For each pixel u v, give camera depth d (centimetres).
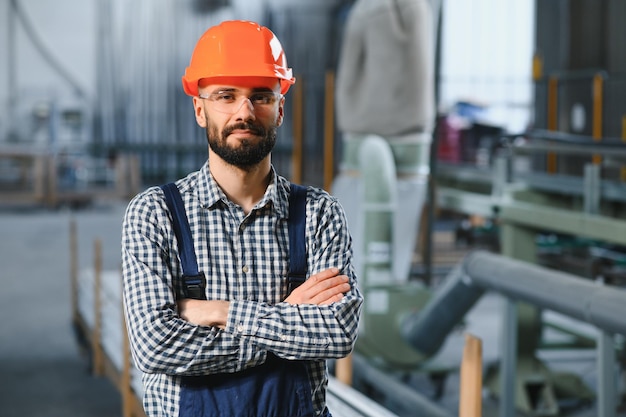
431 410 432
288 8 1639
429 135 579
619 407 511
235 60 182
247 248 186
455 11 1457
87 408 525
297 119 1098
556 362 618
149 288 179
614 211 580
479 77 1464
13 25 1587
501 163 591
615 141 515
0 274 932
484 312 768
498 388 537
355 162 598
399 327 528
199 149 1644
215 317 177
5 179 1566
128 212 185
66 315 759
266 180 192
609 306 326
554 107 1051
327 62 1645
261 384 182
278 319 177
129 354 441
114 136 1638
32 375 591
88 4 1606
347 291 186
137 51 1628
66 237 1162
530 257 570
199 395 180
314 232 191
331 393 331
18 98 1595
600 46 1220
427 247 661
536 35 1370
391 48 570
